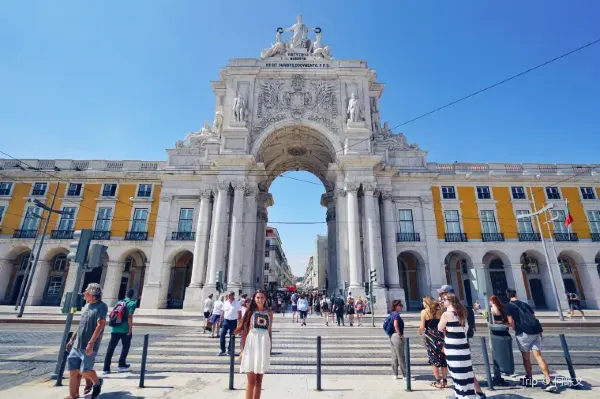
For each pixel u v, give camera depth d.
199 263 12.73
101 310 2.89
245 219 12.95
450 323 2.74
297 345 5.71
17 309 11.23
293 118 13.84
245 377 3.63
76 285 3.58
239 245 12.13
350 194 12.67
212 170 13.84
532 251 14.16
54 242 14.21
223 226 12.45
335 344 5.83
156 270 13.29
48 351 4.98
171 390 3.15
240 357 2.59
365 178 12.90
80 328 2.83
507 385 3.30
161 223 13.89
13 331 7.02
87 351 2.76
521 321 3.31
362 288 11.58
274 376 3.70
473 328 3.42
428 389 3.19
